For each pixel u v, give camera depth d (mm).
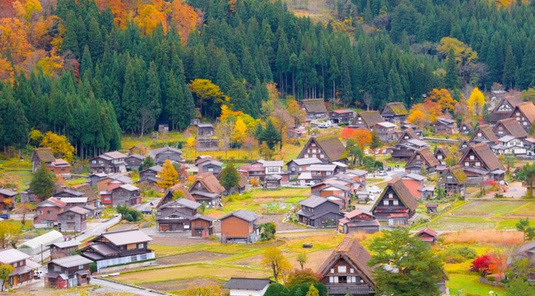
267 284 119625
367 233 166125
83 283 133375
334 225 175625
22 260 136000
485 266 126625
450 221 171250
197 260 148125
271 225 165500
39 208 180125
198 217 170500
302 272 117875
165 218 175250
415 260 111500
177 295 123375
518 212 176625
